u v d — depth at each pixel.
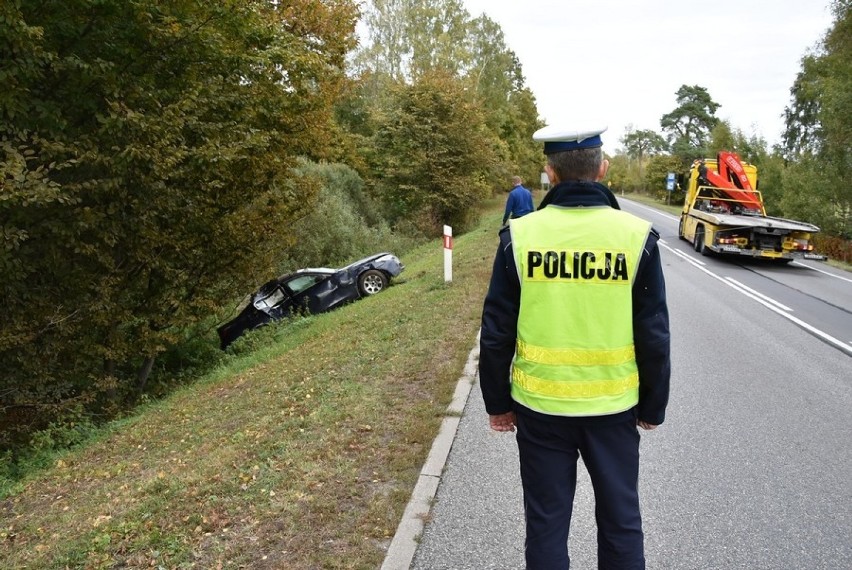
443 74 30.03
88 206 7.77
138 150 7.27
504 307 2.28
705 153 63.22
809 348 7.66
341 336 9.45
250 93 9.40
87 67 7.01
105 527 3.78
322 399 5.88
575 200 2.26
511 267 2.26
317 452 4.48
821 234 23.77
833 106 22.41
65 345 8.41
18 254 7.31
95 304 8.30
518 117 56.84
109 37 7.73
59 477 5.63
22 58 6.58
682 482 4.11
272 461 4.39
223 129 8.86
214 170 8.47
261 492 3.92
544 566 2.27
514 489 3.96
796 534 3.47
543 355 2.22
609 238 2.19
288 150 10.98
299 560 3.19
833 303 10.81
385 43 41.00
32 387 8.14
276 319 14.75
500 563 3.19
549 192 2.34
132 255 8.90
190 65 8.86
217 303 10.80
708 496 3.91
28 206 6.71
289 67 9.77
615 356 2.20
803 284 12.95
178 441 5.93
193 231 9.62
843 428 5.05
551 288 2.21
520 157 54.34
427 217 28.50
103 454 6.35
